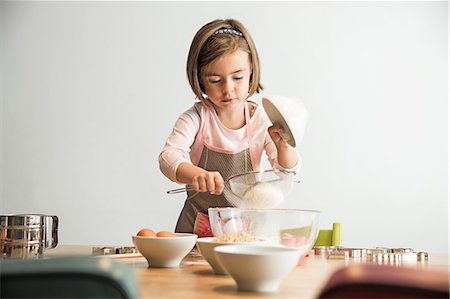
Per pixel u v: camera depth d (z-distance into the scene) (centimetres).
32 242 122
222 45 162
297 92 331
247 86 171
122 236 347
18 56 371
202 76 170
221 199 179
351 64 328
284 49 335
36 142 364
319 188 323
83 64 360
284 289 75
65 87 362
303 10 336
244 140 187
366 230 318
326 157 324
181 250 102
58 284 39
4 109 370
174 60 350
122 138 351
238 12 344
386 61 324
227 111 186
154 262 103
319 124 326
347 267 38
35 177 362
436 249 313
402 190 317
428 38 322
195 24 350
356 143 322
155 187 345
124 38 356
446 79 319
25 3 372
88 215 352
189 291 72
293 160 160
